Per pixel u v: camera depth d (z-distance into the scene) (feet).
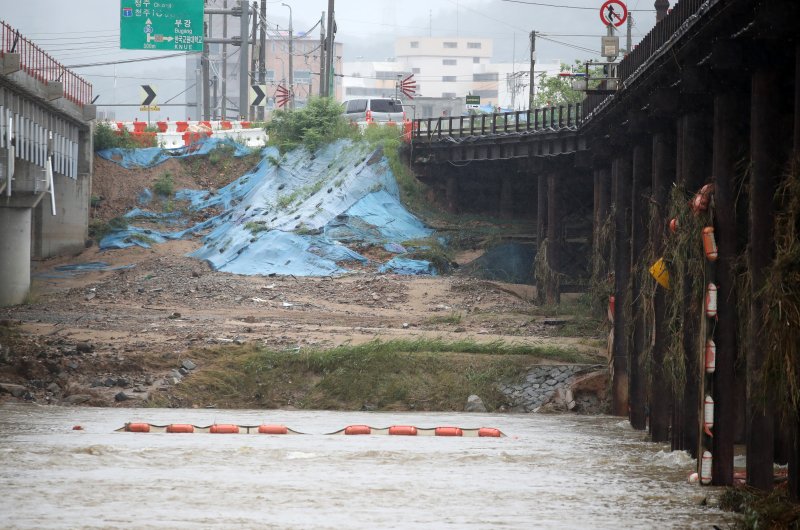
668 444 224.74
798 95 137.90
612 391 282.36
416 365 311.06
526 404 297.74
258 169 606.55
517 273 510.58
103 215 584.81
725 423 164.35
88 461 185.16
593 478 177.37
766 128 149.79
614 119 263.08
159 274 507.71
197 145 635.66
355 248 527.81
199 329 369.30
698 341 185.57
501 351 320.50
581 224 488.02
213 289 474.49
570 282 456.45
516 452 210.38
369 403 300.40
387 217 549.13
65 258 548.31
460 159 533.55
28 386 297.12
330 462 191.83
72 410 277.64
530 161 460.14
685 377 190.39
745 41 150.51
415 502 150.30
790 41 145.48
